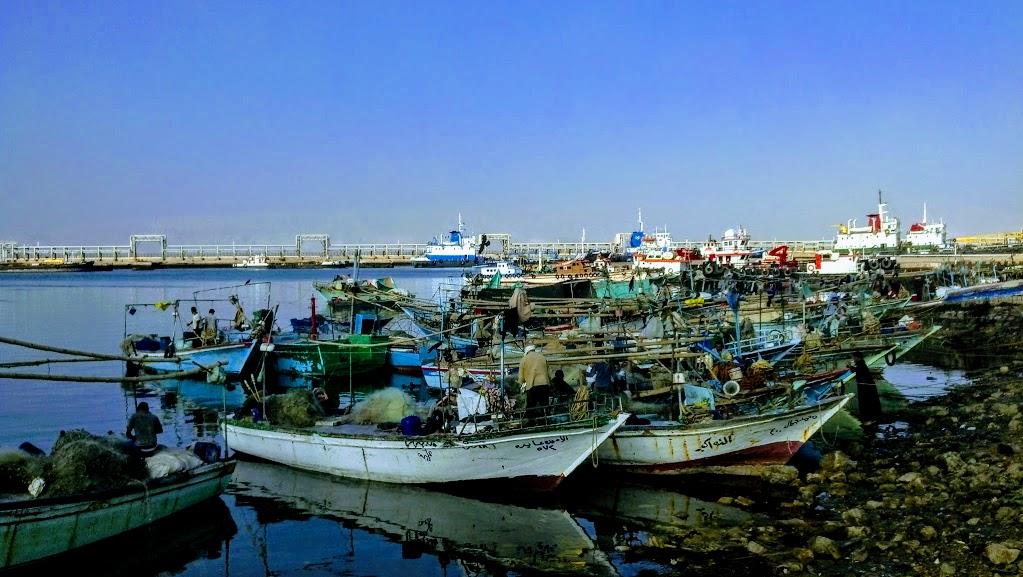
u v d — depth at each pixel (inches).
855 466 665.0
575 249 5482.3
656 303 1174.3
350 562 518.0
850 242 3100.4
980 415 838.5
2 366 474.3
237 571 503.8
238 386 1224.2
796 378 779.4
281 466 737.0
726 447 658.8
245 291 3686.0
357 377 1310.3
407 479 666.2
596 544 532.7
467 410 698.2
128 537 538.0
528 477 634.8
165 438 879.7
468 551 531.2
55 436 880.9
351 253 7047.2
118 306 2839.6
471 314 1370.6
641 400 779.4
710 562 486.3
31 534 467.2
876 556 469.1
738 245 2908.5
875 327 1081.4
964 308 1676.9
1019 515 496.7
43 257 6993.1
